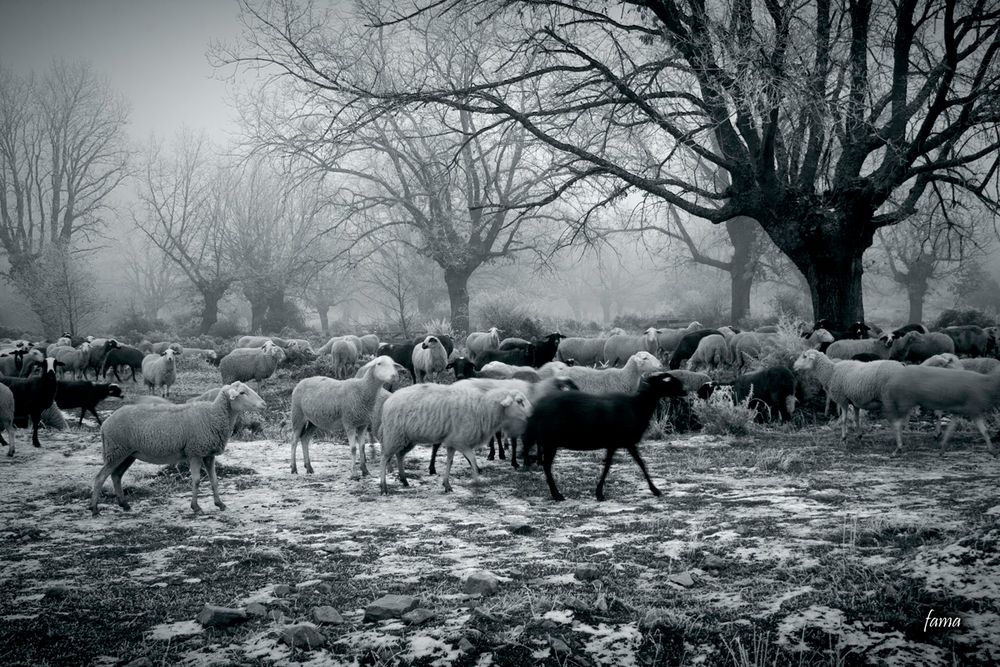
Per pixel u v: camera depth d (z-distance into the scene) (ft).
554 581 16.78
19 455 40.16
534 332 107.24
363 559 19.77
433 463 33.40
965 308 119.03
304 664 12.75
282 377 79.71
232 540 22.29
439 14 71.51
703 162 132.67
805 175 65.51
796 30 62.54
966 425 41.22
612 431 26.61
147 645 13.70
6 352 91.30
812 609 13.56
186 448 26.43
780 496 25.84
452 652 12.92
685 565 17.63
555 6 70.13
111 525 24.72
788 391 46.29
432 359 65.41
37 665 12.92
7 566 19.76
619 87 63.57
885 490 25.59
